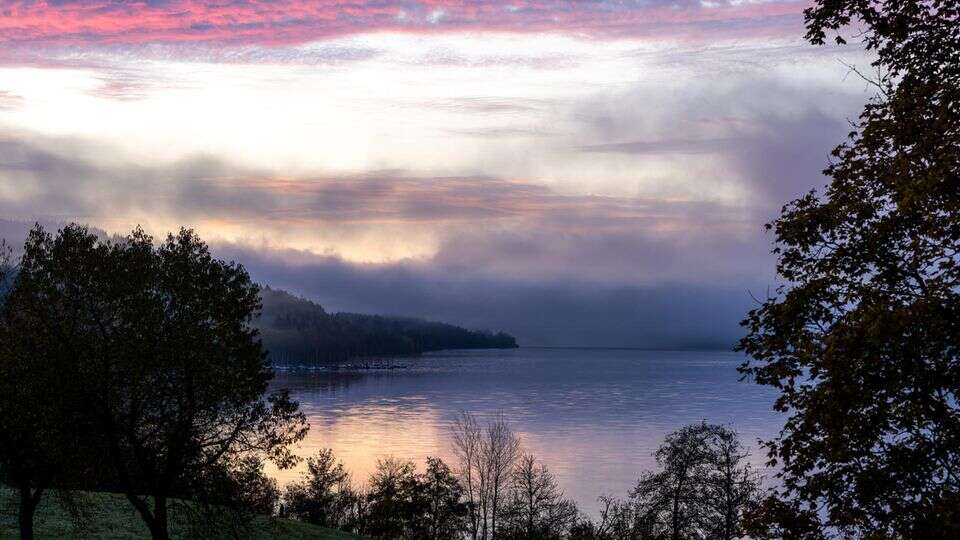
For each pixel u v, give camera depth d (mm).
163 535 29453
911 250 16281
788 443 16844
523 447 179250
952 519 13305
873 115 17516
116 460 28938
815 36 17969
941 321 14430
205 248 31984
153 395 29641
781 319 16969
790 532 16312
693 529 61906
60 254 29062
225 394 30109
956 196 14836
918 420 15562
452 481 72625
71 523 40312
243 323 32219
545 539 64062
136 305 29062
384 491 71875
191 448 30156
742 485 59125
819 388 15984
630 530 61562
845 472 16047
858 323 14742
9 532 37938
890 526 15484
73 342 28797
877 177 16906
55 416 28078
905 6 16797
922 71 16922
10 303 29062
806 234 17438
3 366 28328
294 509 75250
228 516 33312
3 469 32406
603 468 152000
